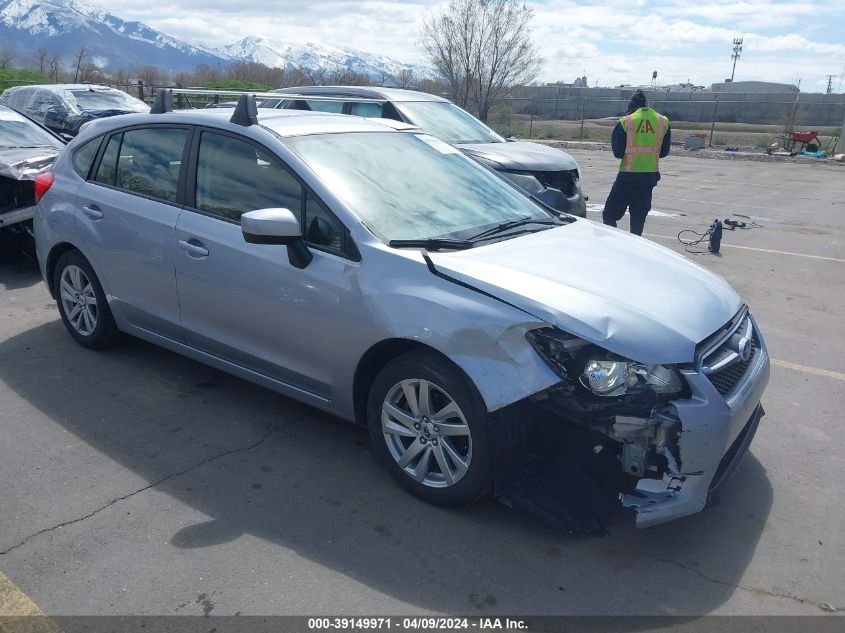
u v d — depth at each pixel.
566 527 3.17
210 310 4.25
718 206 13.49
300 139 4.12
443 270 3.40
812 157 25.34
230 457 3.96
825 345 5.95
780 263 8.77
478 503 3.58
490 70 35.06
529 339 3.13
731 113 46.91
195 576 3.02
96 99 15.37
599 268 3.65
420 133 4.83
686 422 3.05
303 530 3.34
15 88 15.50
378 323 3.47
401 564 3.13
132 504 3.50
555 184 8.69
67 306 5.34
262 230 3.53
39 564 3.06
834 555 3.28
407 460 3.58
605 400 3.09
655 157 8.55
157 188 4.55
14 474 3.73
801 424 4.55
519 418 3.20
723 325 3.46
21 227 7.20
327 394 3.88
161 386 4.78
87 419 4.32
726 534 3.41
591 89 53.16
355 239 3.64
